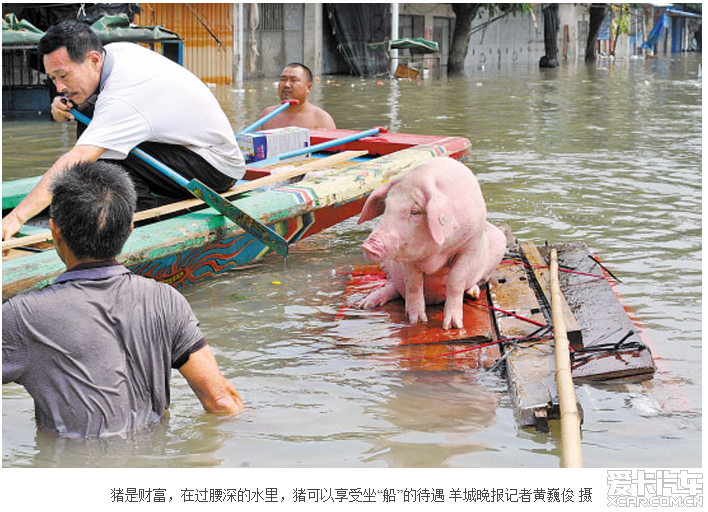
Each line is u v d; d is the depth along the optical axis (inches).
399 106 673.0
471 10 1232.8
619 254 252.7
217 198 209.9
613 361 172.9
